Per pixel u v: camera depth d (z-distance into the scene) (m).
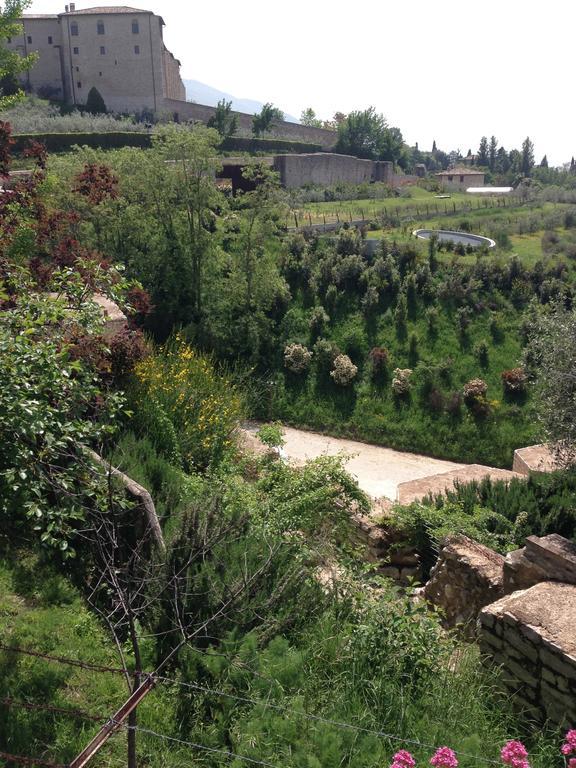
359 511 8.84
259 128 63.19
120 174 24.70
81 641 5.38
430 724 4.51
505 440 19.95
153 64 63.09
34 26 63.00
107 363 7.60
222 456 9.97
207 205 25.41
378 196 50.97
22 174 26.72
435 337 23.16
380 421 20.89
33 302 5.80
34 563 6.24
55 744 4.25
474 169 86.75
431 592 7.50
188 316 24.34
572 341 10.27
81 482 5.17
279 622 5.37
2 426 4.67
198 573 5.62
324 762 3.94
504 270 25.36
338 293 25.05
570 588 5.42
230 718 4.60
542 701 4.86
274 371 23.06
